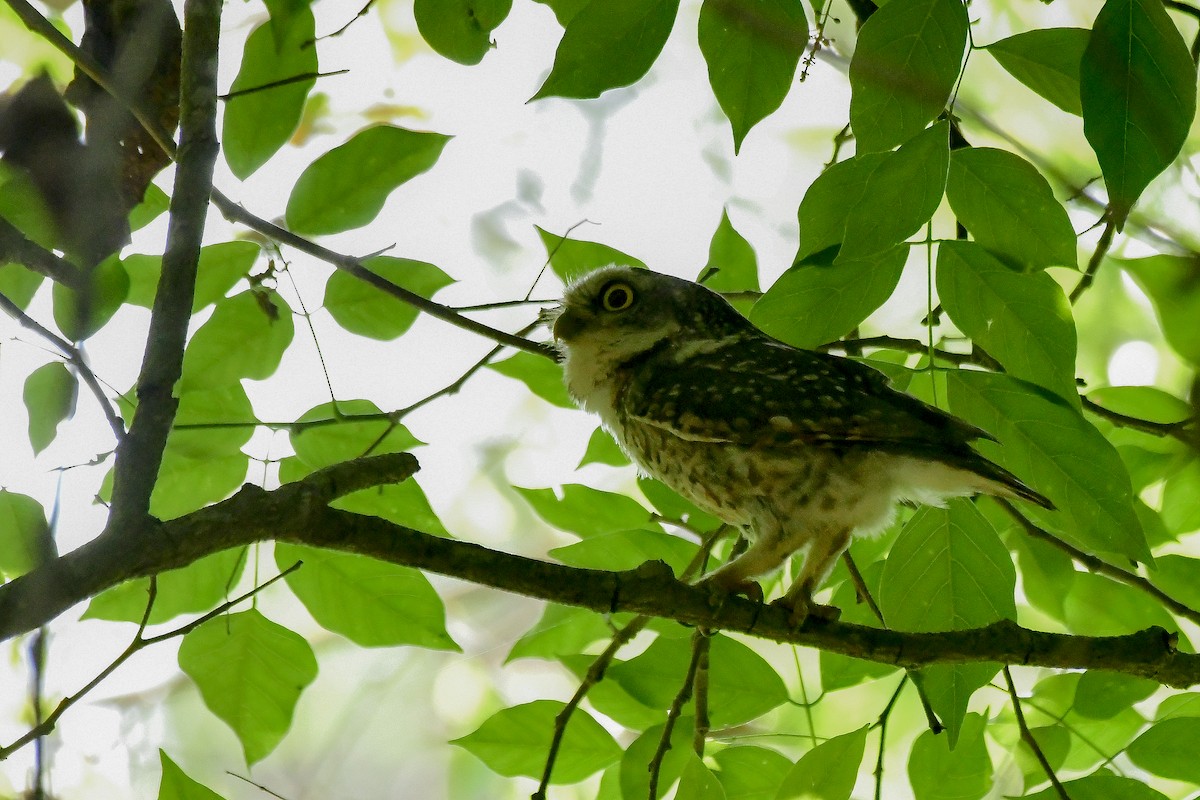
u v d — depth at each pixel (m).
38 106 7.18
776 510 8.31
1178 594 9.45
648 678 8.72
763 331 7.83
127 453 5.53
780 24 6.64
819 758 7.16
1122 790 7.84
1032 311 7.43
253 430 8.45
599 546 9.30
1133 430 9.79
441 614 8.45
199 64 6.45
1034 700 9.39
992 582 7.89
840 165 6.99
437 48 7.43
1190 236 9.20
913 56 6.53
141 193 7.81
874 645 7.39
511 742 8.77
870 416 8.00
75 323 7.11
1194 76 5.81
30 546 6.88
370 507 8.45
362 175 8.22
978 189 7.32
